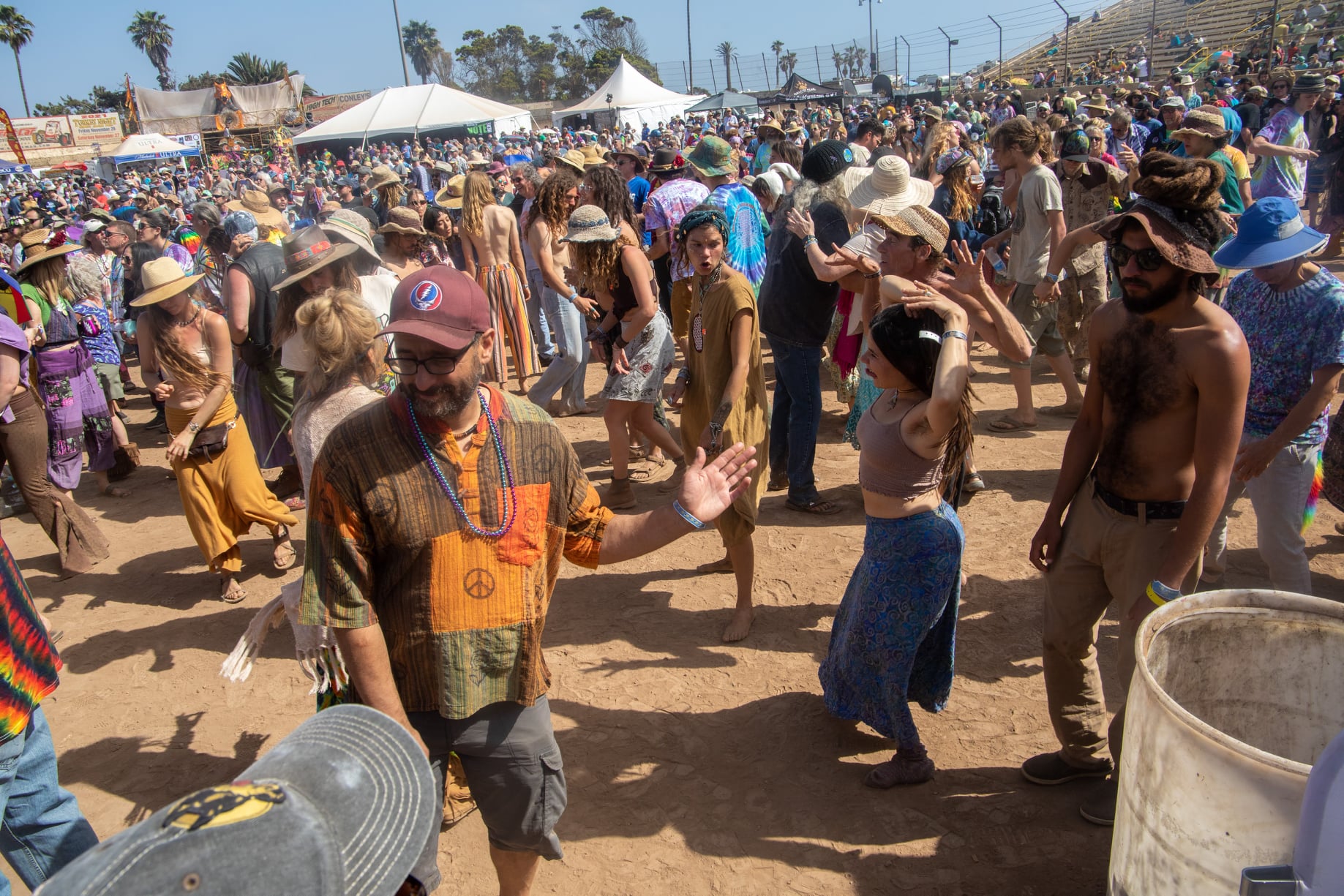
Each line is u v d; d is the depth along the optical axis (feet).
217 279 25.36
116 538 20.20
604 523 7.78
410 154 120.37
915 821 10.17
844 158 17.19
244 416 19.39
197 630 15.81
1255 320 11.88
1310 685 6.46
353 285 14.29
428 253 31.37
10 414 17.01
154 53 342.64
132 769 12.13
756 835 10.14
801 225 15.34
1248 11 140.46
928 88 151.53
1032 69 171.63
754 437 13.35
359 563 6.81
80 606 16.97
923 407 9.35
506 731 7.55
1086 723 10.13
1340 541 15.98
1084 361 24.40
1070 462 9.68
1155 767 5.66
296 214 57.82
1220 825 5.17
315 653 9.97
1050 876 9.27
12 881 10.43
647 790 10.97
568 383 25.88
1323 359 11.07
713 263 12.99
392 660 7.23
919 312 9.24
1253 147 33.01
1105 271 22.82
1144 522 8.89
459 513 6.84
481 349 6.67
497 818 7.92
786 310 16.99
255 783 3.62
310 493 6.84
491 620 7.06
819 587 15.53
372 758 4.09
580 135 111.04
